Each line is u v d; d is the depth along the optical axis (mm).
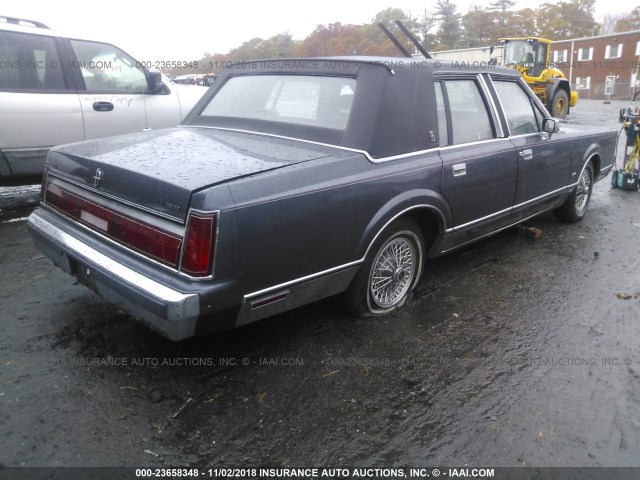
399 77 3326
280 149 3104
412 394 2809
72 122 5746
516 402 2771
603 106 27562
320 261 2900
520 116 4547
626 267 4648
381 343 3279
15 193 6609
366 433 2516
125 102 6156
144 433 2447
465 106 3934
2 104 5281
